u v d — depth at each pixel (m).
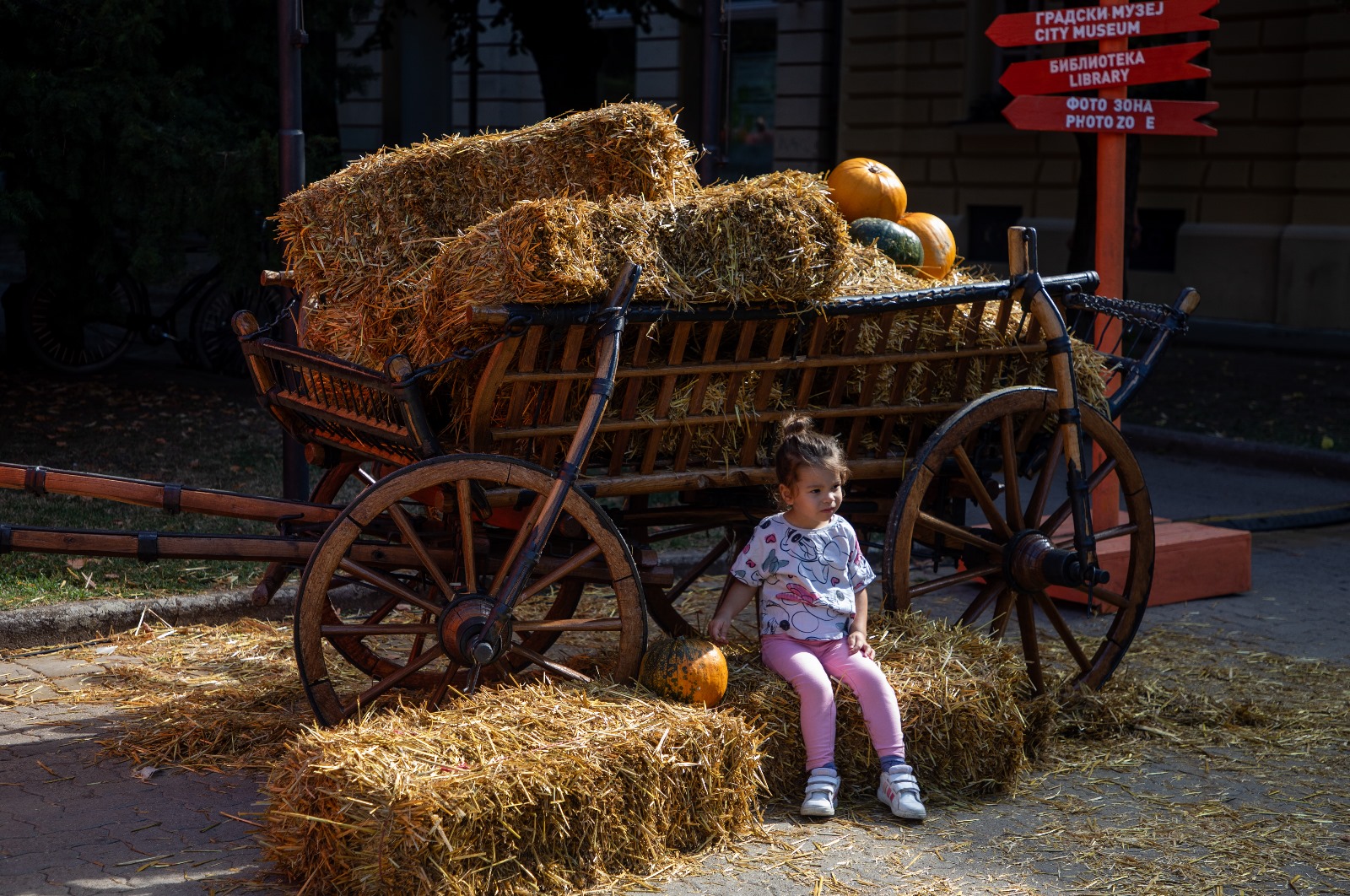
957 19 19.38
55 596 5.67
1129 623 5.13
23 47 9.59
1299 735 4.82
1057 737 4.73
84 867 3.51
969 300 4.62
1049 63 6.45
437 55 24.64
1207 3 6.14
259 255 9.98
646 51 23.03
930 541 4.96
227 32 10.74
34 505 7.09
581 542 4.40
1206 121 17.58
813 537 4.23
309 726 4.45
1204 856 3.79
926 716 4.11
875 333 4.53
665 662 4.03
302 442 4.95
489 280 3.80
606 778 3.50
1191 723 4.94
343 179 4.71
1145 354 5.35
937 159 19.98
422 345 4.07
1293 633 6.22
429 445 3.94
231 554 4.12
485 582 4.29
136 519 6.96
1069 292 5.05
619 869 3.56
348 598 5.88
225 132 10.20
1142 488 5.05
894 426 4.80
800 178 4.17
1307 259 16.86
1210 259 17.75
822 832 3.88
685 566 6.72
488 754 3.45
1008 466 4.73
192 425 9.88
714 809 3.77
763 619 4.29
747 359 4.31
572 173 4.55
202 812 3.89
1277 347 15.63
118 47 9.48
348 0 11.23
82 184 9.72
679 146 4.64
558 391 4.04
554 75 15.41
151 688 4.91
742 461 4.50
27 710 4.68
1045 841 3.87
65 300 11.05
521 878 3.38
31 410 10.05
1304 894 3.56
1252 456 10.75
